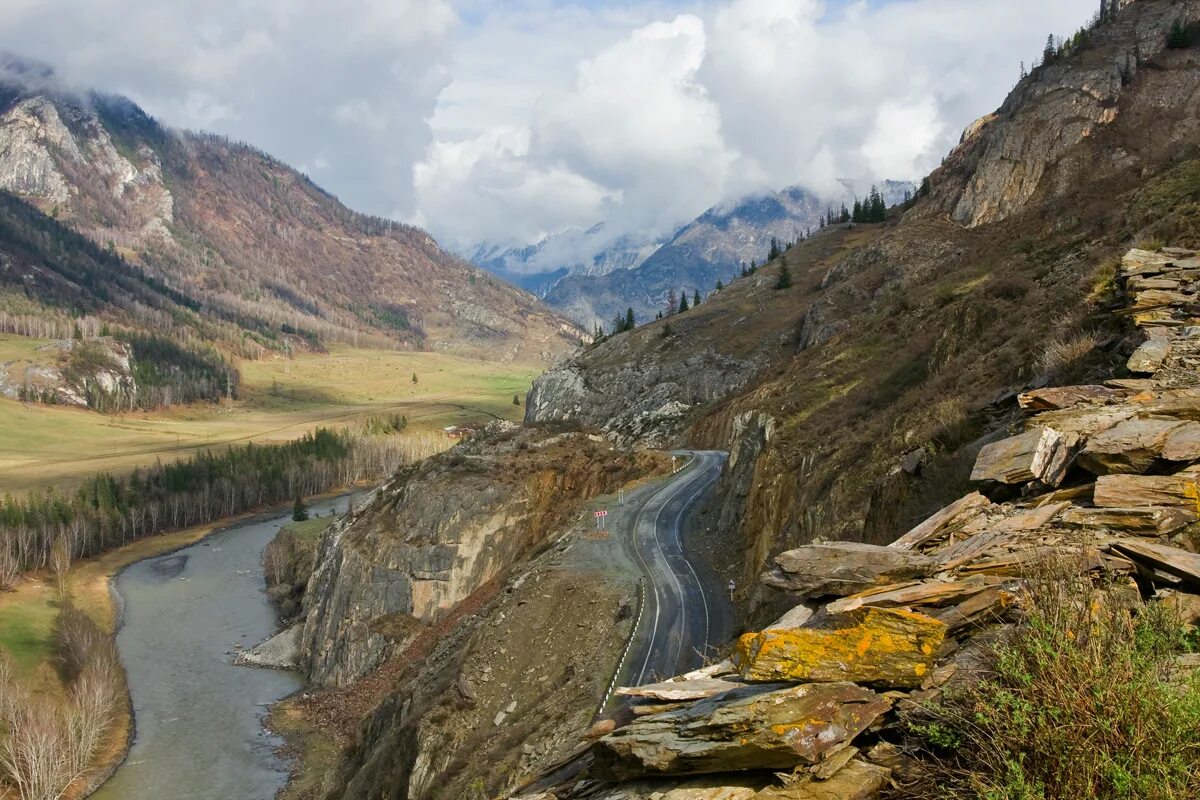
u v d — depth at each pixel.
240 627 75.69
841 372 45.50
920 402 25.86
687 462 64.75
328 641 61.16
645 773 6.39
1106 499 9.11
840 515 23.97
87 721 50.50
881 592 7.84
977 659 6.24
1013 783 4.65
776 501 33.97
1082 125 80.31
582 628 33.12
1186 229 24.14
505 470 62.59
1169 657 5.64
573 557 41.66
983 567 8.13
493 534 58.25
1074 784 4.66
